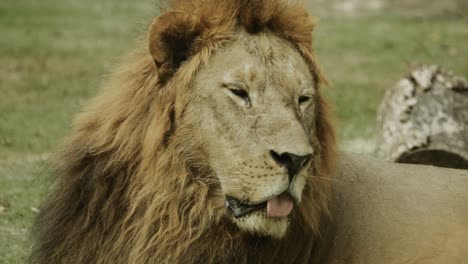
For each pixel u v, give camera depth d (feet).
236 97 31.32
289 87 31.68
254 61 31.71
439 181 38.29
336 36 127.44
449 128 56.75
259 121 30.89
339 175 36.88
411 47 119.44
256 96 31.27
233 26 32.40
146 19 36.09
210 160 31.68
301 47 33.32
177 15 31.99
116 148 32.99
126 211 33.14
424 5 146.72
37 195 55.98
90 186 33.55
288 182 30.01
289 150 29.84
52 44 118.32
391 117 59.21
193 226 32.17
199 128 31.73
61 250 34.22
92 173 33.55
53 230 34.58
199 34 32.35
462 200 37.52
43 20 136.15
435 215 36.96
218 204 32.04
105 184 33.27
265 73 31.58
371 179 37.96
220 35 32.17
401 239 36.47
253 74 31.40
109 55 112.68
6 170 62.54
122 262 33.12
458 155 54.13
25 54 111.14
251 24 32.50
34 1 152.46
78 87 94.84
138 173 32.42
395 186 37.83
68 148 34.65
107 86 34.83
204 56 31.91
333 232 36.40
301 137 30.25
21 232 49.42
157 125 31.91
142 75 33.14
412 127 56.59
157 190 32.01
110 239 33.32
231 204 31.42
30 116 80.94
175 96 32.01
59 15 141.49
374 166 38.78
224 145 31.22
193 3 33.19
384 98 63.98
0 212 52.75
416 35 127.44
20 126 76.59
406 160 54.85
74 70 103.65
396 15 145.59
